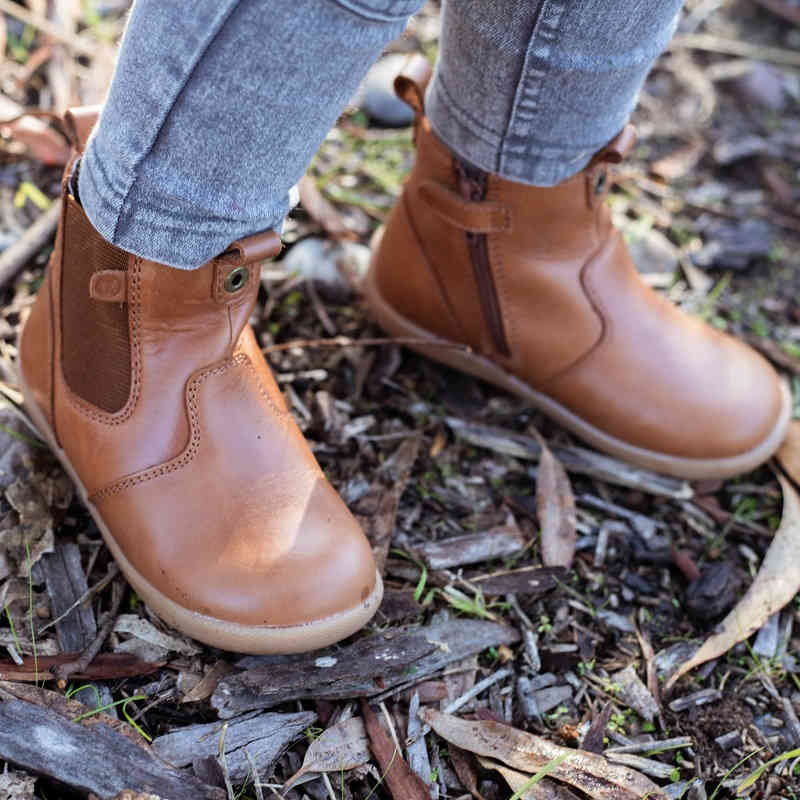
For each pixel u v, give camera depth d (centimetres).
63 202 95
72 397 104
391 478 127
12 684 93
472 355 135
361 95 184
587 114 100
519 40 93
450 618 113
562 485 130
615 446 131
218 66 69
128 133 74
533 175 107
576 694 110
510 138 103
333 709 101
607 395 127
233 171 76
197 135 73
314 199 161
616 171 186
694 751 106
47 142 156
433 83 111
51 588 105
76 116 90
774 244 177
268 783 94
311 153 80
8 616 101
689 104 203
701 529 130
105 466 99
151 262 88
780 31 225
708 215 181
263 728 97
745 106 205
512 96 98
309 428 130
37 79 169
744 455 128
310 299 149
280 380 136
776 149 196
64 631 102
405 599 112
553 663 112
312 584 94
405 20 72
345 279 152
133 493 97
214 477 96
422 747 101
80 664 99
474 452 135
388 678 103
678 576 125
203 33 68
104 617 104
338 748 98
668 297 164
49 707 92
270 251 86
